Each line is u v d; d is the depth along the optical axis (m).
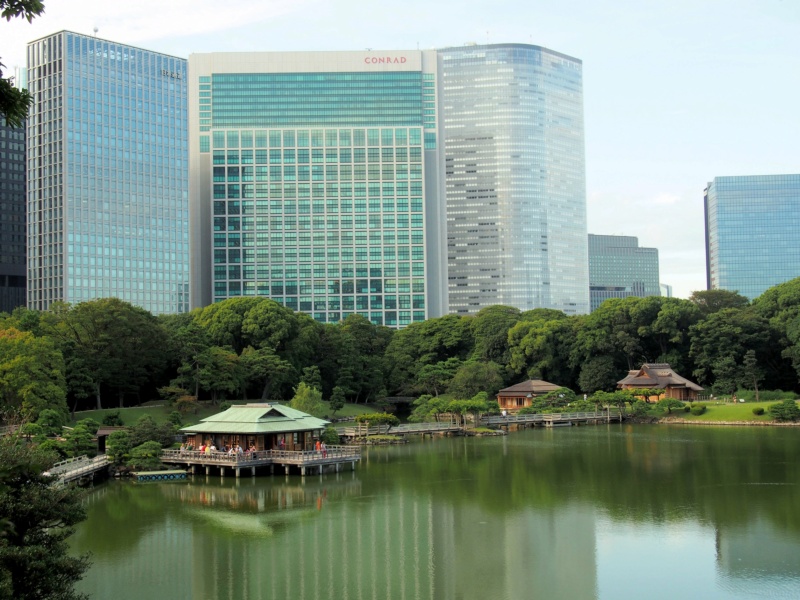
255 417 112.62
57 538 44.09
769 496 89.31
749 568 64.44
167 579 64.38
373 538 75.44
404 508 87.56
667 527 77.19
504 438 151.50
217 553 71.19
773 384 188.38
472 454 129.00
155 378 168.25
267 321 180.12
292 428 111.81
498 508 86.88
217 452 108.69
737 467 108.44
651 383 188.00
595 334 199.25
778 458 115.44
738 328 184.12
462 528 78.62
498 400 196.75
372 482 103.12
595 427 169.12
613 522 79.62
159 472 105.81
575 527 78.12
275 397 183.50
